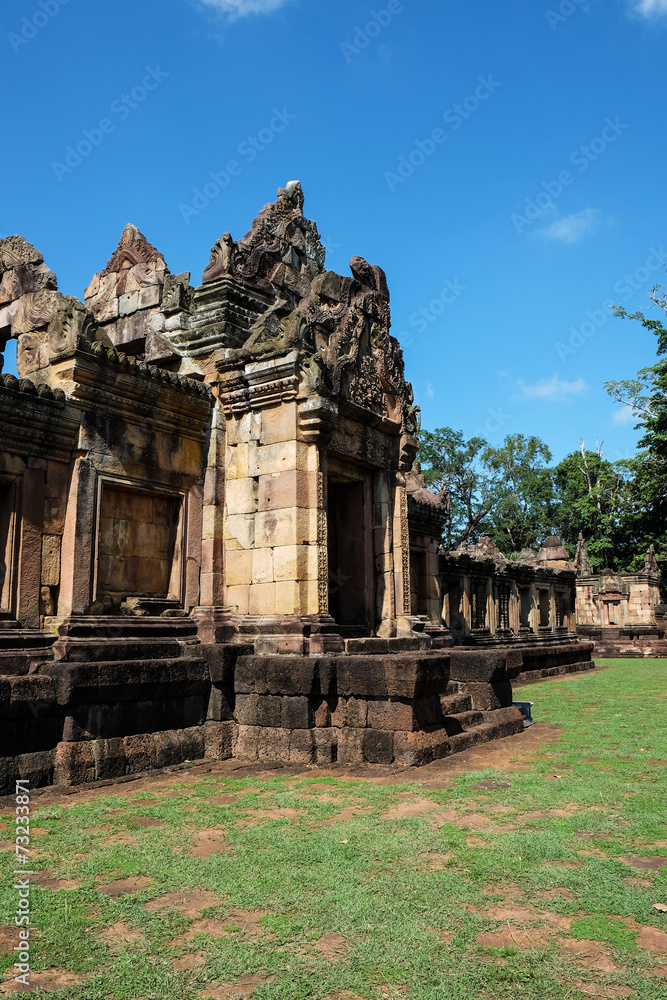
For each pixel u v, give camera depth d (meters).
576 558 47.44
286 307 12.61
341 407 12.25
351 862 5.84
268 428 11.68
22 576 9.27
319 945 4.48
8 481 9.30
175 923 4.75
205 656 10.57
